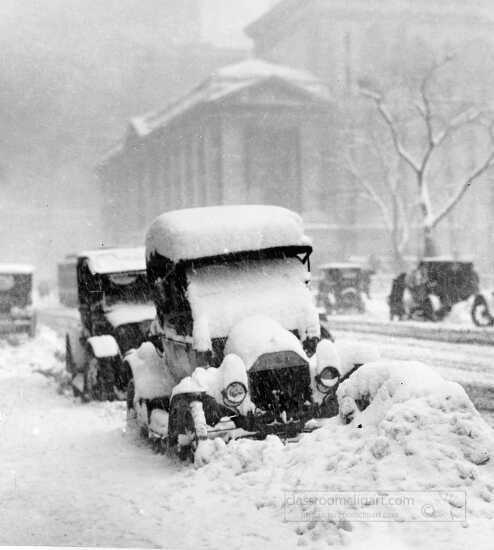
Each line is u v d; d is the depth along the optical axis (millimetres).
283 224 8656
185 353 8391
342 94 64375
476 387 11875
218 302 8266
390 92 58344
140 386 8773
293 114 63469
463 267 23984
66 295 44531
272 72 64625
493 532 4996
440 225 63125
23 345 21469
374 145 58094
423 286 24484
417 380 6430
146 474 7375
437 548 4824
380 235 61688
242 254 8617
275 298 8414
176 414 7578
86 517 6066
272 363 7574
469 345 17266
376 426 6355
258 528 5441
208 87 64750
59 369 15453
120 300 12836
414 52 65188
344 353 8164
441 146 62531
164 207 75438
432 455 5730
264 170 63844
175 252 8430
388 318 26656
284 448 6781
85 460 8125
